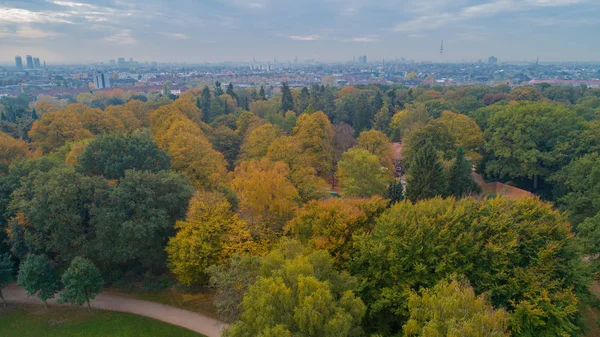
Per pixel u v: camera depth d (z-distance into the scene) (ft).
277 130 230.68
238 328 69.31
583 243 108.06
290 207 127.65
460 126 228.84
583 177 151.12
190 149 174.81
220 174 178.40
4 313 113.60
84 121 233.76
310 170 175.94
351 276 86.38
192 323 106.52
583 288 85.25
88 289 109.40
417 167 150.10
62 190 113.50
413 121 264.31
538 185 208.23
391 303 84.02
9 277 116.98
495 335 55.52
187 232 109.60
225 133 252.21
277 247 101.04
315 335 65.51
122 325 106.11
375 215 103.86
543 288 78.79
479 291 83.10
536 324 75.05
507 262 82.53
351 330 71.97
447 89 526.98
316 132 224.12
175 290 121.39
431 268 86.17
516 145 198.59
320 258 80.79
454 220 89.86
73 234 116.67
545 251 82.38
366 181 159.02
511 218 89.61
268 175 132.87
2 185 131.03
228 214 117.80
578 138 187.93
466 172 173.37
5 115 324.39
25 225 118.93
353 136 276.00
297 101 355.36
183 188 128.98
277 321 66.39
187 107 281.95
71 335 102.94
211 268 94.12
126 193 117.29
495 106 275.39
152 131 250.57
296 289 71.41
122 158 137.28
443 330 58.90
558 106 222.07
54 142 210.38
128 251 114.01
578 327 82.64
